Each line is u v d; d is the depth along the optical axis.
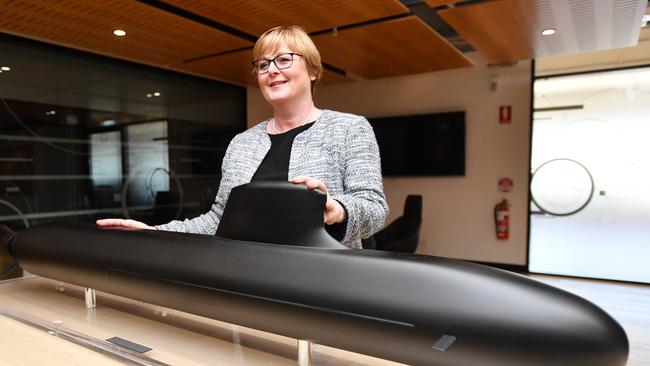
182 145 4.93
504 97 4.84
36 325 1.03
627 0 2.75
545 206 4.75
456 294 0.64
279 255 0.79
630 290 4.08
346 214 0.87
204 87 5.16
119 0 2.76
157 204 4.66
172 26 3.26
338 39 3.60
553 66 4.63
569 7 2.88
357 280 0.70
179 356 0.83
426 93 5.32
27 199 3.64
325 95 6.08
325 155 1.03
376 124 5.61
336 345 0.75
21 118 3.60
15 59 3.55
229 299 0.82
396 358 0.70
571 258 4.65
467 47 4.41
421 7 3.18
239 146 1.18
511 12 2.97
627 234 4.41
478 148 5.02
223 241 0.89
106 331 0.97
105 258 1.04
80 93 3.99
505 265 4.91
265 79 1.05
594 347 0.59
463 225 5.14
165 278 0.91
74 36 3.50
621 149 4.40
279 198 0.84
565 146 4.64
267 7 2.86
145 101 4.54
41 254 1.21
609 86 4.43
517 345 0.60
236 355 0.84
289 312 0.75
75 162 3.97
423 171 5.31
